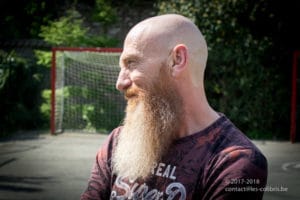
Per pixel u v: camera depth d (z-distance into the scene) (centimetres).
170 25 144
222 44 1084
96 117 1114
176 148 142
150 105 142
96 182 158
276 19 1095
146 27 145
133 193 144
